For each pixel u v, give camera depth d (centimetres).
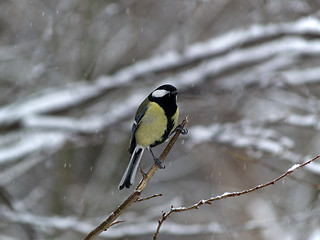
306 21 1368
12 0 1440
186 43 1609
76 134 1334
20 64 1659
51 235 1294
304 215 1057
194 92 1458
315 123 1237
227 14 1650
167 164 1706
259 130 1215
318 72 1417
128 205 508
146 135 809
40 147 1303
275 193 1430
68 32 1448
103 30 1538
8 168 1386
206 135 1248
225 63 1455
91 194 1442
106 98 1600
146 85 1587
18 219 1162
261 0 1454
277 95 1521
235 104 1412
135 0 1521
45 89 1537
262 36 1382
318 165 983
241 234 1392
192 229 1121
